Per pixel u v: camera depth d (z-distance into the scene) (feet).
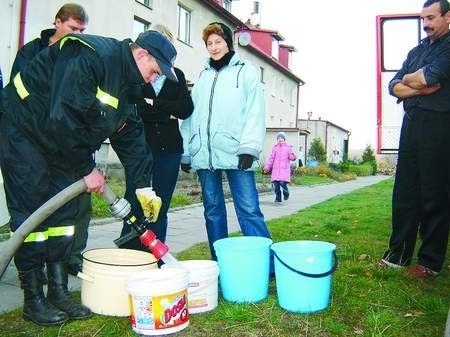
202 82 12.66
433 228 12.35
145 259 10.59
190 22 61.36
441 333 8.95
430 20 12.03
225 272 10.53
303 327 9.16
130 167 10.69
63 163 9.46
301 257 9.70
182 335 8.81
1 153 9.18
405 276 12.39
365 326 9.28
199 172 12.69
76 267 12.76
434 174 12.16
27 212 9.21
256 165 12.09
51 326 9.08
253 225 12.07
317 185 66.59
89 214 12.98
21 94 8.96
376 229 21.42
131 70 8.95
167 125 12.26
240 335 8.82
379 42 16.05
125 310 9.60
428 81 11.56
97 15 43.52
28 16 34.78
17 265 9.30
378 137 16.02
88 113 8.71
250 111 11.89
